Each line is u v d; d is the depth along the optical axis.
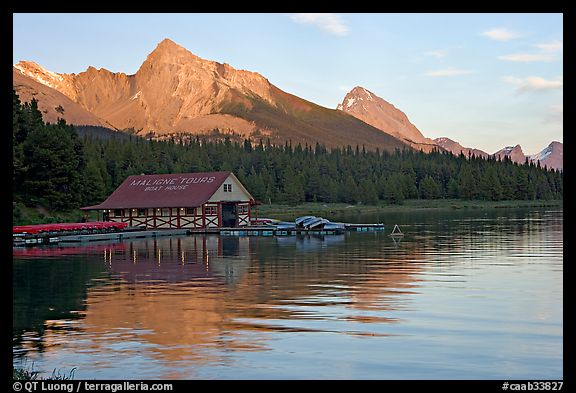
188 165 144.12
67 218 85.00
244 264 41.88
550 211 141.00
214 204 84.12
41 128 88.75
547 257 44.34
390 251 50.00
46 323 23.66
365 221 101.12
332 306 26.44
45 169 85.81
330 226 74.75
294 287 31.50
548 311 25.16
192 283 33.28
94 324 23.42
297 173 170.38
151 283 33.44
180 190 86.00
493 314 24.62
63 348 20.25
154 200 85.25
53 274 37.41
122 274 37.19
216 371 17.94
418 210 157.62
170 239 67.94
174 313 25.22
